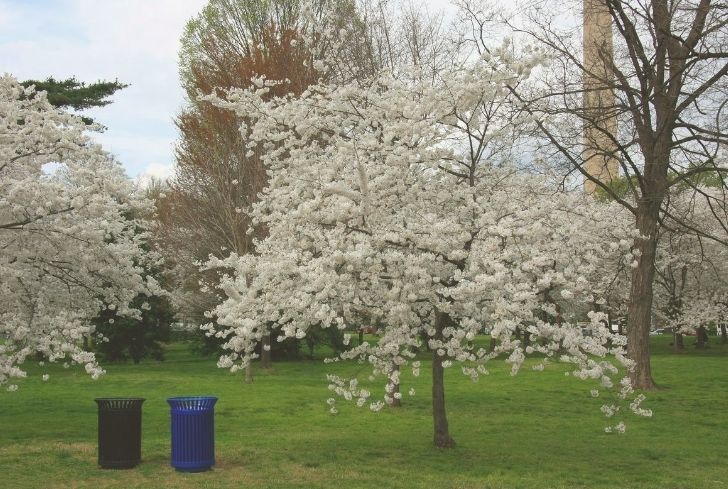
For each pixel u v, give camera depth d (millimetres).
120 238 11398
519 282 7898
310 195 9164
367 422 12297
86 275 10445
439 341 8406
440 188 9227
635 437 11086
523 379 18500
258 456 9398
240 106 9508
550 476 8430
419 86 9047
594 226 9070
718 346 31578
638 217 16156
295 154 9258
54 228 9320
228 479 8141
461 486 7902
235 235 18750
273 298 7984
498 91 9070
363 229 8219
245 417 12844
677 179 15617
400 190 8641
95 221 9945
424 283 7629
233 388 16969
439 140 9117
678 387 16703
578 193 13898
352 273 8062
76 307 11023
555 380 18234
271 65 19797
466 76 8844
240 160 19578
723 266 24500
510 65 8734
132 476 8234
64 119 9688
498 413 13414
